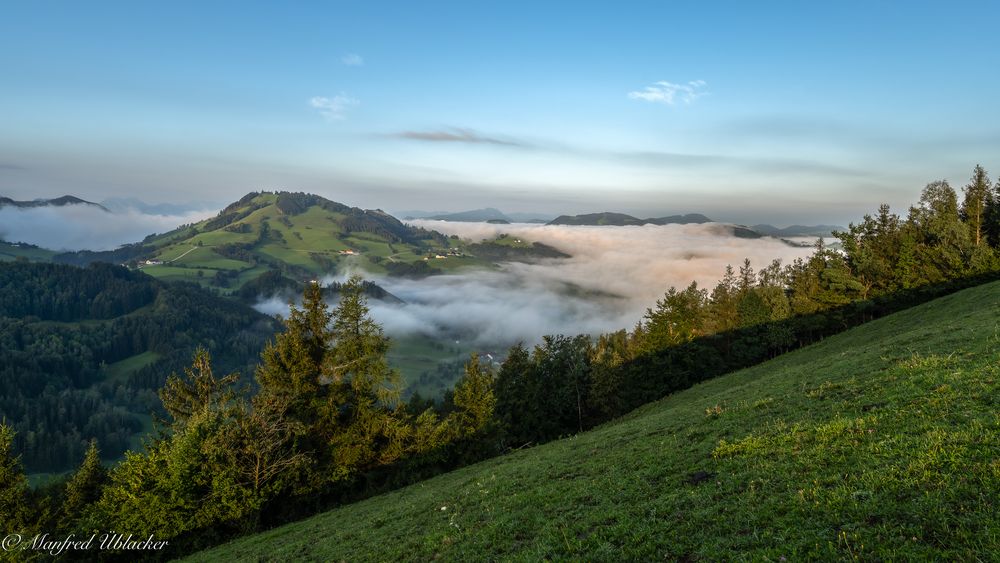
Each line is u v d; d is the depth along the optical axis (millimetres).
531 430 69188
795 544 10000
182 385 46406
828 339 58656
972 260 68125
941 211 86125
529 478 22047
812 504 11367
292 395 40188
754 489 13172
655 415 33938
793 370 34375
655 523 12906
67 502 36656
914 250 76875
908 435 13719
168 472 31344
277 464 35188
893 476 11508
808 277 86875
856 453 13492
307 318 43656
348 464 40625
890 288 76000
